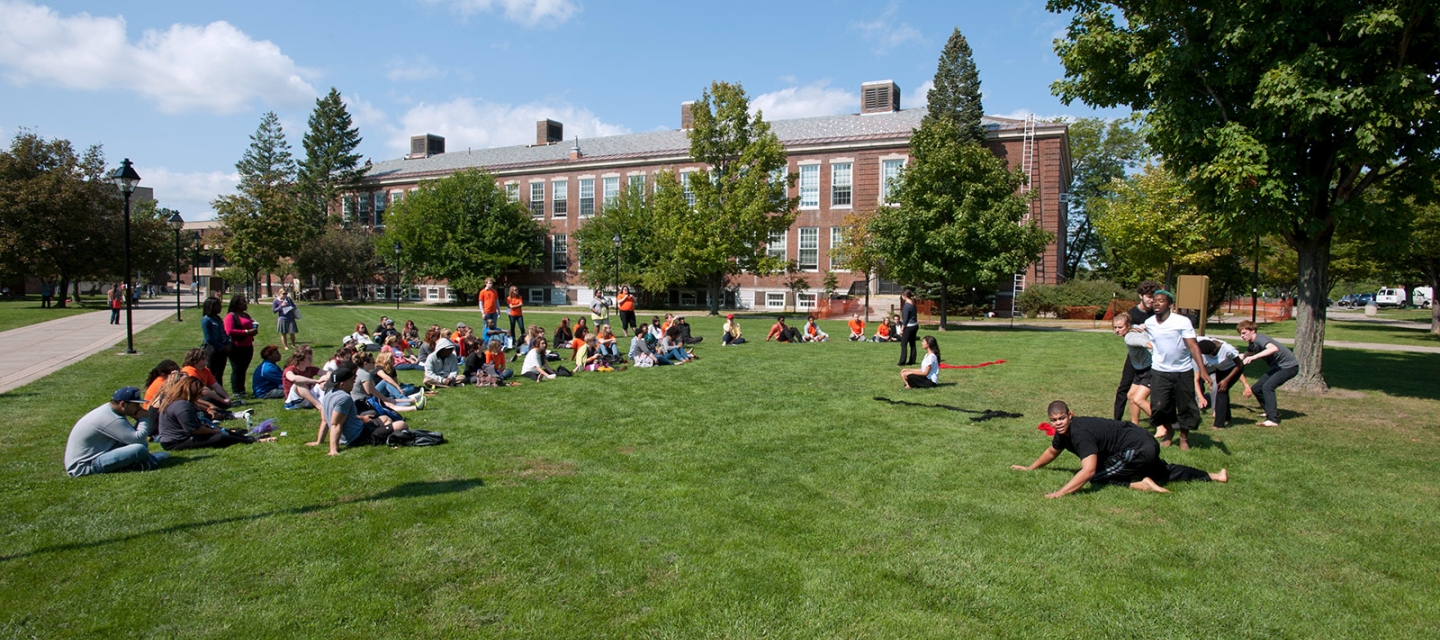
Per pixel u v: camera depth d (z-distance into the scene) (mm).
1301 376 11914
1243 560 4820
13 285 58281
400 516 5523
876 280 43938
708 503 5906
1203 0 11094
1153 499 6031
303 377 10203
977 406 10508
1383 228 11492
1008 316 39562
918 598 4262
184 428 7621
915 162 29297
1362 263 30469
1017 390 11953
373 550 4879
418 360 14781
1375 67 10109
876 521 5504
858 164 45000
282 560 4703
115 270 42750
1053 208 41219
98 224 41125
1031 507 5828
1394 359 17391
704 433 8594
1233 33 10367
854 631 3891
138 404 7078
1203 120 11195
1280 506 5871
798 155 46625
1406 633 3900
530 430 8734
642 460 7301
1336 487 6402
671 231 37406
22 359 15617
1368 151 9820
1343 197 11383
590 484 6438
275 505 5766
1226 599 4266
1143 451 6203
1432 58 10539
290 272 58344
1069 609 4137
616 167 52781
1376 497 6117
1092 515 5648
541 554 4844
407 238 53250
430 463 7133
